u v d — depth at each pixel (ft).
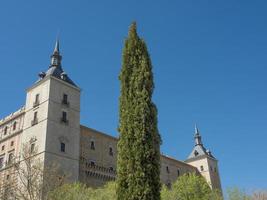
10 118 241.14
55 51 248.93
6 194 106.73
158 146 65.10
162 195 181.37
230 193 180.04
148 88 69.62
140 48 74.43
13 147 224.12
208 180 364.38
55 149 204.74
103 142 258.78
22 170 112.78
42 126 208.54
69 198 120.37
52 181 108.78
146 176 60.44
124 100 69.31
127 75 71.92
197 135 407.23
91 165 233.35
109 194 155.74
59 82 228.02
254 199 176.24
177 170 332.39
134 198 59.06
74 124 225.76
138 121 65.41
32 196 97.96
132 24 77.51
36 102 222.69
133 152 62.95
